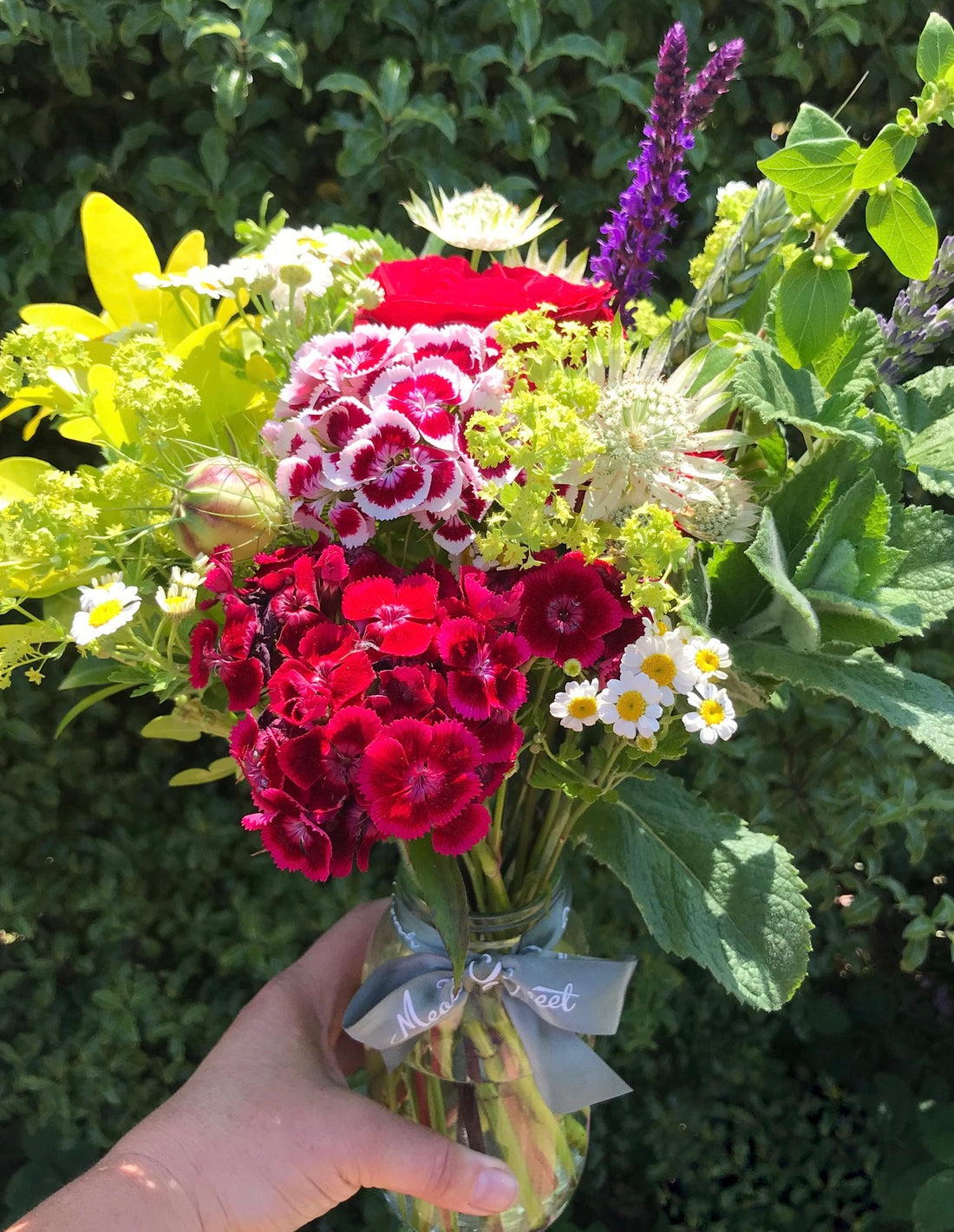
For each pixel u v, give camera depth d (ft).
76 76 1.60
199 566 0.89
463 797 0.78
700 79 0.93
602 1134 2.19
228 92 1.56
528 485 0.80
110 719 1.95
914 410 0.98
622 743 0.89
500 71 1.72
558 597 0.84
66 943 2.08
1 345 0.93
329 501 0.87
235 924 2.06
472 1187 1.07
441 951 1.07
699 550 0.98
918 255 0.83
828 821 1.93
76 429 0.99
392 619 0.80
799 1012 2.23
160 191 1.70
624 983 1.11
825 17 1.64
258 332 1.00
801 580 0.90
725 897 0.98
